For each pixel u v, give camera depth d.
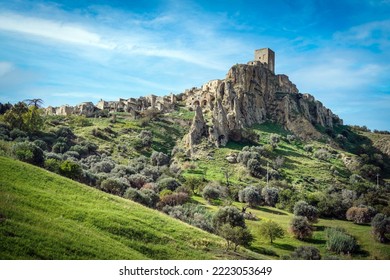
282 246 73.81
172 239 51.31
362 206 97.12
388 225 74.56
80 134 168.00
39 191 50.31
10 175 52.44
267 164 146.62
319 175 149.75
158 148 172.50
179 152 163.62
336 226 81.06
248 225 84.75
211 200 102.62
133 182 105.38
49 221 41.44
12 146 85.31
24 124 143.88
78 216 47.16
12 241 34.12
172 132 193.50
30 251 34.00
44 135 147.50
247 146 166.25
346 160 174.75
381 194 119.75
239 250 56.94
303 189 127.19
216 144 170.12
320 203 100.25
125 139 173.12
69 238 38.88
